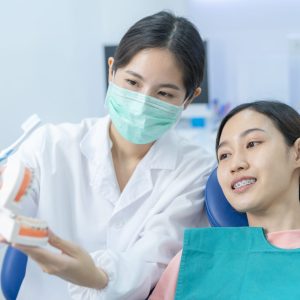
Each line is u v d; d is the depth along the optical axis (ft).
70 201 4.11
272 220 3.61
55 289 4.07
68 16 8.94
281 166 3.52
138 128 3.91
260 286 3.27
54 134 4.25
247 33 12.01
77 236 4.11
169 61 3.61
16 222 2.30
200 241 3.56
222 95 12.45
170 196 4.07
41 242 2.42
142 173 4.18
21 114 7.54
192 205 4.05
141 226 4.02
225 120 3.82
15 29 7.42
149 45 3.59
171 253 3.86
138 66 3.64
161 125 3.97
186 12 11.33
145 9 10.71
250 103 3.83
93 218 4.10
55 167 4.06
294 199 3.64
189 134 9.86
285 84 11.76
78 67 9.37
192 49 3.70
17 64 7.47
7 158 3.32
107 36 10.99
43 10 8.09
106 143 4.16
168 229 3.90
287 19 11.71
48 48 8.21
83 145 4.18
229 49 12.19
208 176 4.29
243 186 3.53
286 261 3.32
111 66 4.02
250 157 3.53
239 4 11.93
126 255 3.54
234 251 3.48
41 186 4.00
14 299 3.69
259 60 11.94
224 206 3.92
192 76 3.80
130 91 3.77
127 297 3.38
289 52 11.60
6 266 3.66
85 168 4.18
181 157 4.35
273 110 3.68
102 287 3.17
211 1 12.07
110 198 4.09
